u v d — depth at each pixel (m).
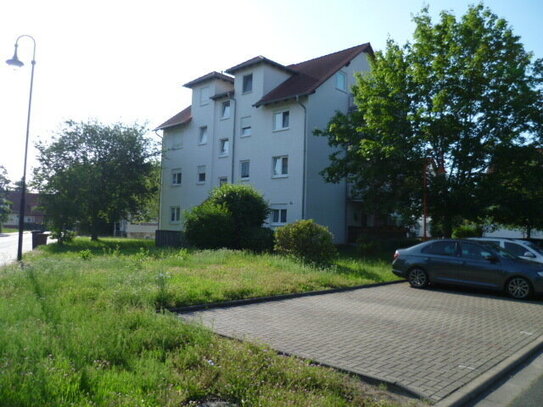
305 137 25.64
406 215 19.73
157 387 3.95
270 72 28.58
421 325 7.54
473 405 4.42
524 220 20.50
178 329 5.64
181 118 35.00
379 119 19.66
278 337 6.32
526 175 18.39
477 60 17.88
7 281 9.04
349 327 7.15
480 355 5.88
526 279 10.82
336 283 11.79
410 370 5.12
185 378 4.21
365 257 19.94
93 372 4.09
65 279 9.70
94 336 5.08
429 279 12.30
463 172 18.94
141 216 33.88
